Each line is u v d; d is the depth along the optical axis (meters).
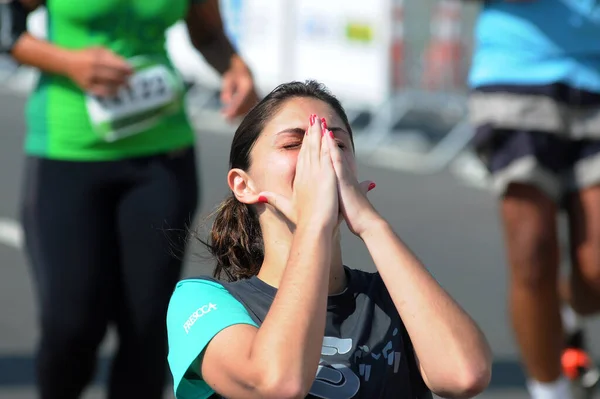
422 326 5.02
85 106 8.30
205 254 8.15
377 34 23.27
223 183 19.00
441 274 14.90
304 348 4.73
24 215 8.46
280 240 5.36
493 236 17.03
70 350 8.21
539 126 9.42
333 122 5.42
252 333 4.98
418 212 18.33
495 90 9.59
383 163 22.14
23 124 23.69
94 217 8.26
